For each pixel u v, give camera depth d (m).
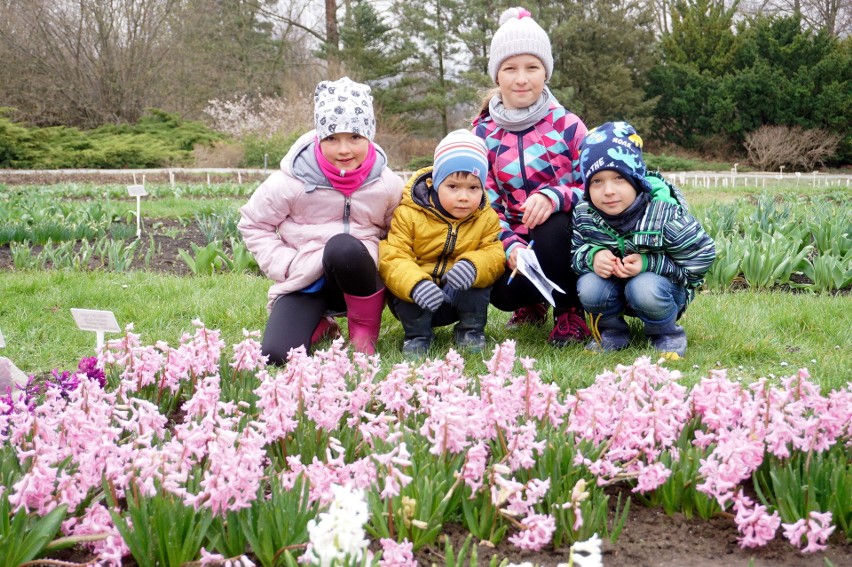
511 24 4.42
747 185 21.25
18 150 25.11
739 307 5.17
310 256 4.18
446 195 4.04
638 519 2.35
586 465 2.39
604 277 4.17
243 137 28.97
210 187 16.97
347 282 4.02
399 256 4.14
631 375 2.75
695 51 37.47
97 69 31.91
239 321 4.93
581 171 4.07
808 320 4.80
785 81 32.12
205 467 2.35
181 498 2.04
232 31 37.19
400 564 1.92
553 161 4.55
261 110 34.53
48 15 30.88
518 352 4.27
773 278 6.11
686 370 3.95
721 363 4.08
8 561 1.91
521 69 4.42
